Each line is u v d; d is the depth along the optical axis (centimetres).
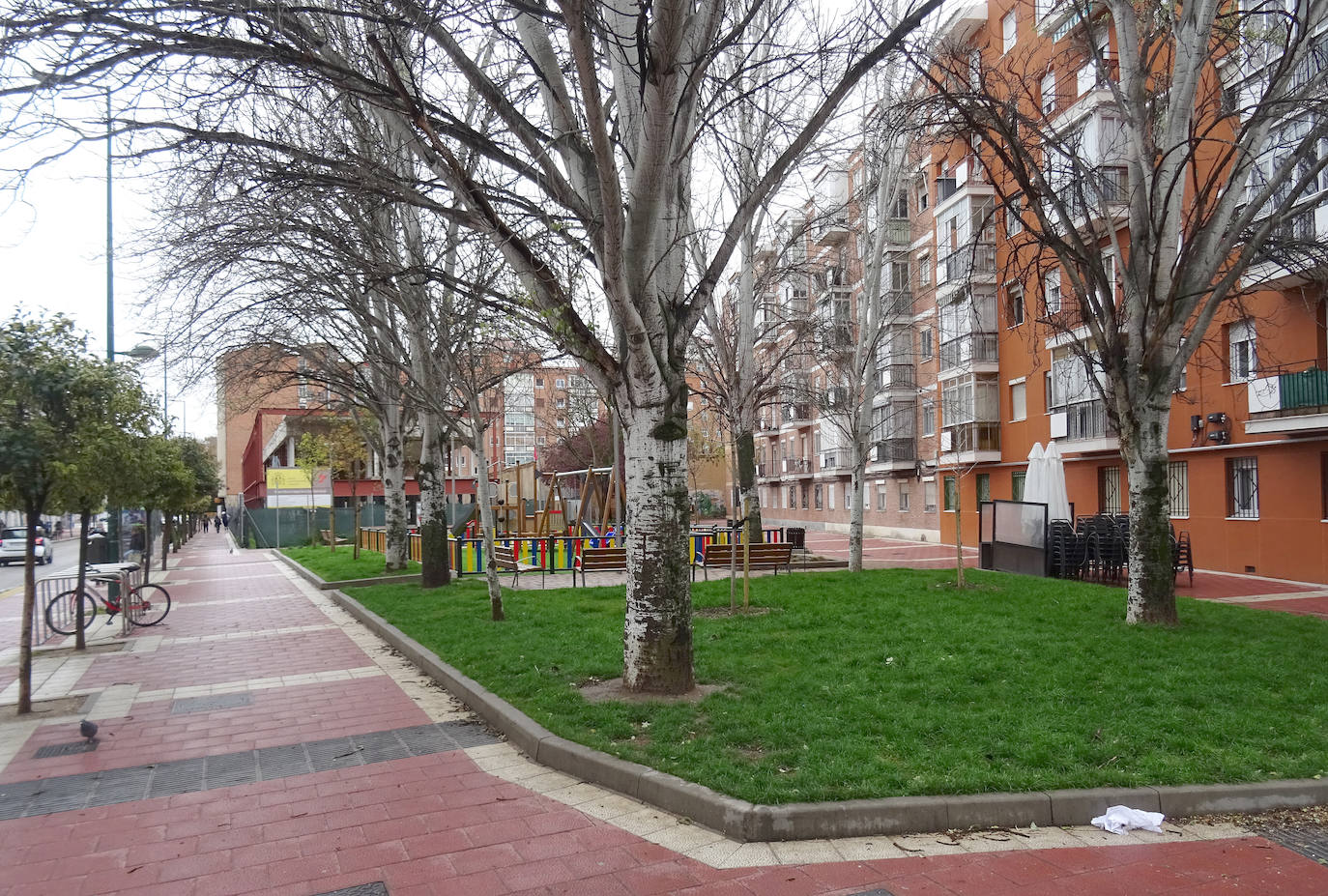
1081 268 1093
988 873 396
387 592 1534
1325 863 406
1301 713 614
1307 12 898
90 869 418
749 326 1925
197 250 873
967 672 730
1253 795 470
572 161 727
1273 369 1627
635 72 599
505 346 1241
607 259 585
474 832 455
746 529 1148
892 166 1673
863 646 857
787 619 1030
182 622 1332
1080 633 912
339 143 786
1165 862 407
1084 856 413
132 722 705
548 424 4453
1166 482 988
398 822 473
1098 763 509
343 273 926
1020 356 2561
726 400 1989
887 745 534
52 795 528
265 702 770
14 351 715
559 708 647
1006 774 480
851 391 1930
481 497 1133
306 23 705
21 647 744
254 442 4941
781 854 418
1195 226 961
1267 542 1756
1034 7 1251
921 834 441
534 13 611
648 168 592
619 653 840
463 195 653
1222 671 737
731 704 636
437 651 926
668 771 503
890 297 1861
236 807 501
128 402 816
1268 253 1046
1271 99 920
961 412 2564
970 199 2552
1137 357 989
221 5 595
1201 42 945
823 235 2444
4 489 732
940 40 1070
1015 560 1656
